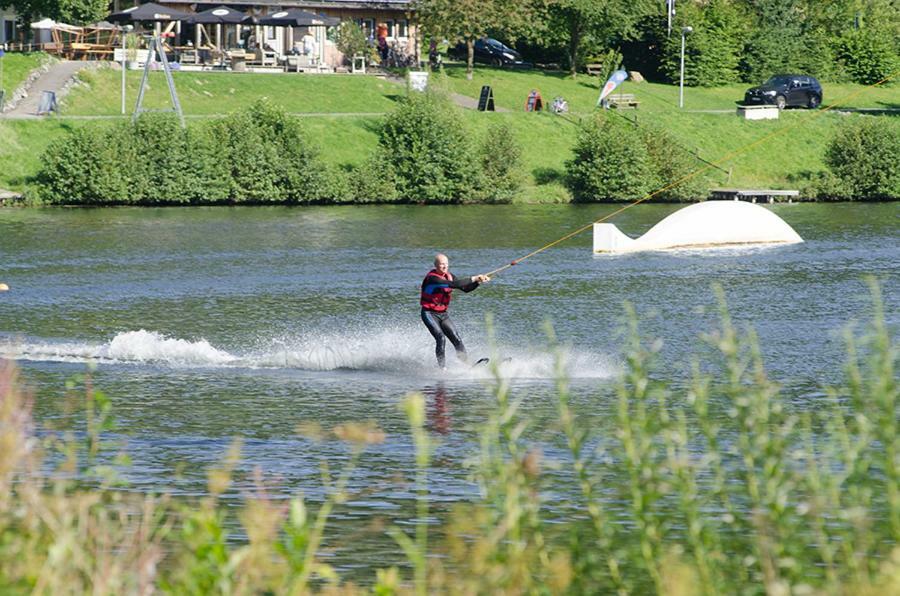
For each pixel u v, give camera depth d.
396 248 113.38
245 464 39.31
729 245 117.25
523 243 118.56
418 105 165.75
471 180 164.75
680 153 172.88
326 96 189.25
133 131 154.00
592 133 170.00
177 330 69.19
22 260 100.75
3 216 136.50
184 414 47.09
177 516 32.50
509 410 21.88
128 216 138.88
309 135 162.88
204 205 155.62
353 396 50.91
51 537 20.31
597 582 26.38
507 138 166.75
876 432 20.97
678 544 29.38
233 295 83.44
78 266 97.50
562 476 36.16
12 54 181.12
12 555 19.23
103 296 82.19
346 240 119.31
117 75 181.75
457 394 51.09
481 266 100.62
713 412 45.78
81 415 46.16
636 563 20.89
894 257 107.31
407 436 43.38
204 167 155.25
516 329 69.06
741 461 37.25
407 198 163.50
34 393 50.19
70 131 160.25
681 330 68.12
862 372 53.66
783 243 119.56
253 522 19.09
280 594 18.70
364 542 31.17
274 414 47.25
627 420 21.16
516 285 89.00
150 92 179.00
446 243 117.75
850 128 176.00
